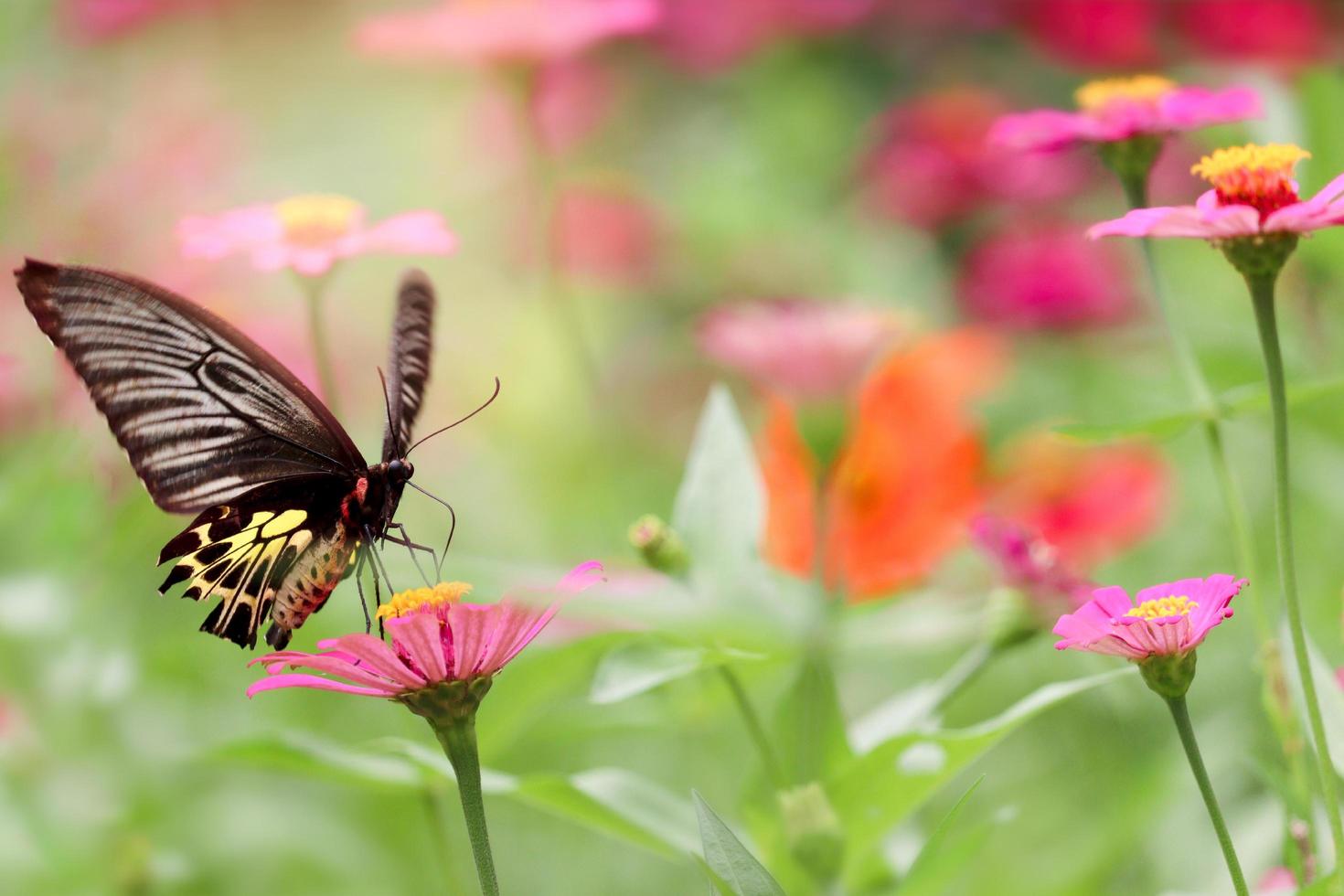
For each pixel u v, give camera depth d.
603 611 1.17
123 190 1.47
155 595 1.36
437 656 1.09
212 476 1.16
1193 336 1.41
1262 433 1.42
